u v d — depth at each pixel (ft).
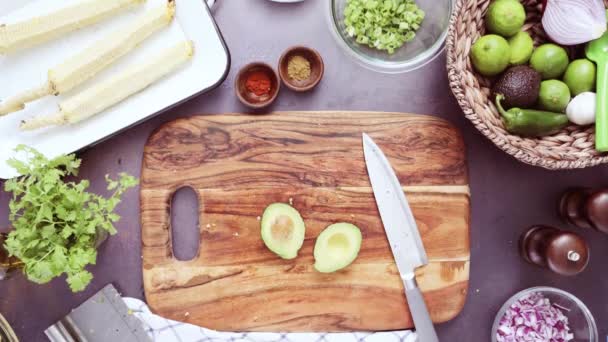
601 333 3.32
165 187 3.09
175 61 3.04
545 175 3.31
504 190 3.31
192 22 3.06
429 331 3.07
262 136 3.12
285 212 3.03
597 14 2.83
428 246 3.13
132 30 3.02
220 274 3.11
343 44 3.19
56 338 3.18
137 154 3.25
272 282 3.12
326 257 3.03
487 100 2.98
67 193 2.65
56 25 3.03
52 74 3.00
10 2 3.08
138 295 3.24
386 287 3.12
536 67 2.91
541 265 3.21
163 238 3.09
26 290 3.24
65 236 2.66
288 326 3.12
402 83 3.26
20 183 2.74
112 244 3.24
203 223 3.11
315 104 3.25
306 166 3.12
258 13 3.23
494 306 3.30
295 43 3.24
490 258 3.31
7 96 3.11
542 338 3.25
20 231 2.65
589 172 3.31
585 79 2.88
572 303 3.23
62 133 3.10
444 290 3.13
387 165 3.08
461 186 3.13
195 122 3.10
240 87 3.12
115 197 2.94
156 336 3.13
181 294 3.10
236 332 3.13
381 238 3.12
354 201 3.12
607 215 2.97
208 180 3.11
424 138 3.13
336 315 3.13
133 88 3.05
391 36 3.16
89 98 3.00
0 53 3.05
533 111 2.86
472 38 2.91
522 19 2.80
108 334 3.16
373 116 3.12
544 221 3.31
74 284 2.68
